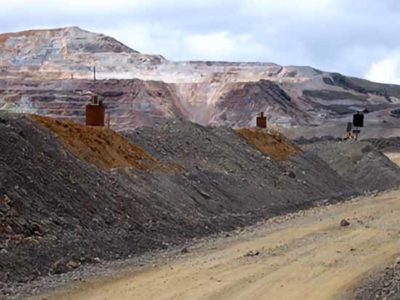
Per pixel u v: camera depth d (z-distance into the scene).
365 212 33.47
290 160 46.16
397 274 17.62
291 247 22.25
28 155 22.14
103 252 20.14
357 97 191.50
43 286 15.83
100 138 29.41
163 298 14.64
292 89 179.00
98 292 15.35
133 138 34.03
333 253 21.00
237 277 17.05
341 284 16.47
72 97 128.88
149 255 20.86
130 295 14.99
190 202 29.77
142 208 25.45
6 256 16.95
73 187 22.83
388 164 57.94
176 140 37.16
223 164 37.59
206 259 19.97
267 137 46.97
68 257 18.59
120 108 129.38
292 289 15.79
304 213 34.00
